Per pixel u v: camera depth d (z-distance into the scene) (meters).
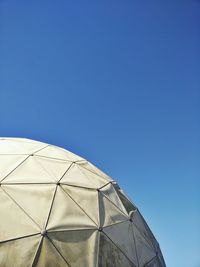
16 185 16.33
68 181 17.81
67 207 16.20
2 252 13.83
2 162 17.88
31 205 15.59
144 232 19.75
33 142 21.94
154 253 19.25
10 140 21.41
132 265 16.62
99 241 15.81
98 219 16.66
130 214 19.39
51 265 14.02
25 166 17.89
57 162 19.41
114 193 19.78
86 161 21.77
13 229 14.48
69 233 15.20
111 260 15.76
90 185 18.55
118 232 17.17
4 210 15.09
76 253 14.82
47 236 14.55
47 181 17.12
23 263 13.72
